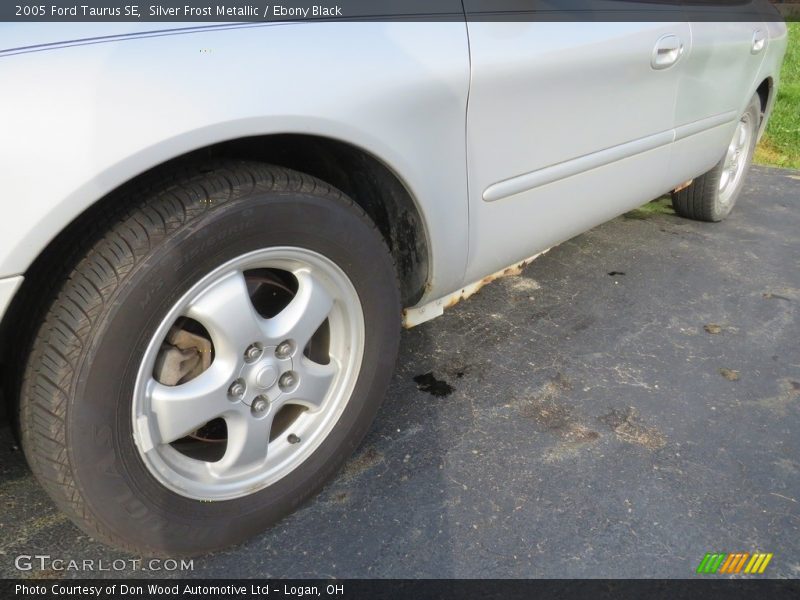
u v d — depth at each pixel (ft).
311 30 5.13
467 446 7.25
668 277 11.61
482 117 6.54
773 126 22.24
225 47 4.66
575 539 6.13
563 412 7.88
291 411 6.13
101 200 4.77
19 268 4.13
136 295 4.51
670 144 10.03
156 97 4.33
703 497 6.69
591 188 8.57
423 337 9.30
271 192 5.03
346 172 6.35
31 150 3.99
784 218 15.03
